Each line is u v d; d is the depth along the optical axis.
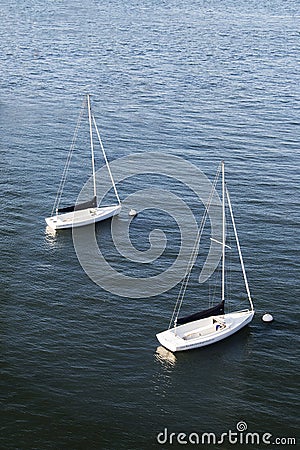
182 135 118.94
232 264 78.62
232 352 63.88
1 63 165.62
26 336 65.56
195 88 147.00
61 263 78.44
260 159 108.94
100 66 164.62
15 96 140.50
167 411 57.06
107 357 63.00
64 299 71.75
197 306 71.12
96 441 53.94
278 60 174.25
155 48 185.25
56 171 103.81
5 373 60.44
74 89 145.62
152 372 61.22
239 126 123.88
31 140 116.06
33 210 90.94
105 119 126.75
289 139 117.88
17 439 53.75
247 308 70.56
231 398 58.59
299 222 88.38
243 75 158.25
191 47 187.38
